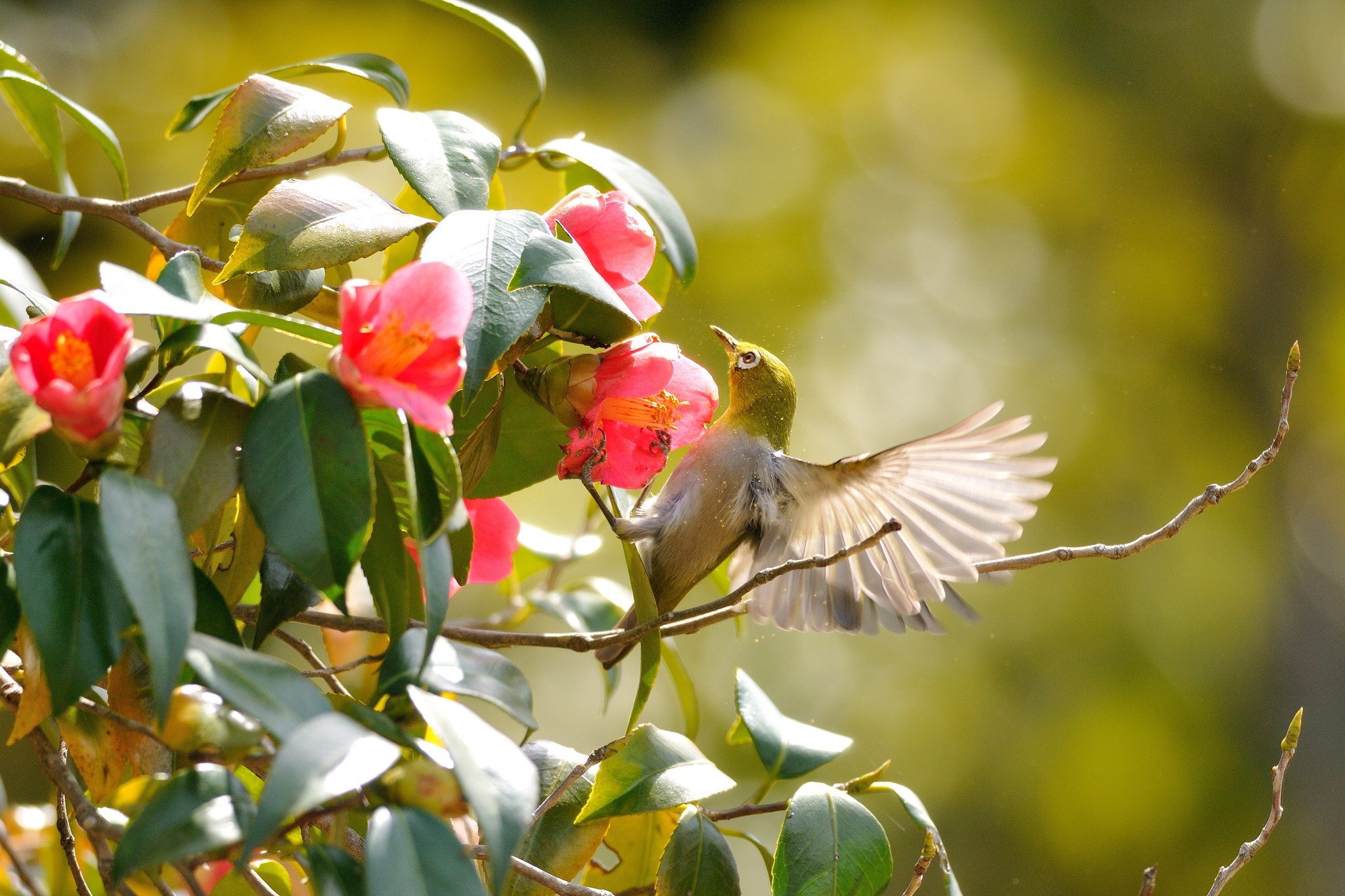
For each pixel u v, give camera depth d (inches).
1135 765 464.1
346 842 139.9
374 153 144.8
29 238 308.3
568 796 143.5
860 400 475.2
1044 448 486.0
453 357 138.2
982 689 455.8
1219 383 510.0
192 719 138.2
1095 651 471.8
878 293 490.9
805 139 499.8
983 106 506.0
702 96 494.9
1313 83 494.9
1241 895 468.4
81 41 389.7
